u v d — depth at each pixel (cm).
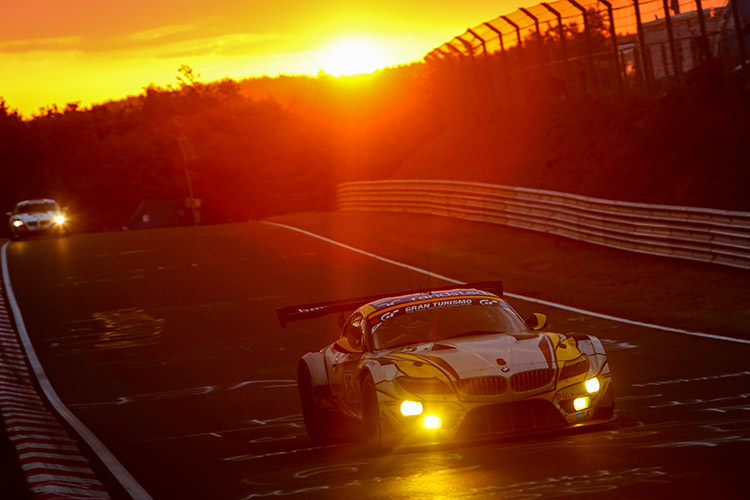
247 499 1817
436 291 2666
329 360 2652
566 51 11412
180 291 7262
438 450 2108
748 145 8012
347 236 9962
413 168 13100
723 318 4819
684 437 1978
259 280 7512
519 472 1712
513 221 9306
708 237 6550
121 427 3356
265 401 3662
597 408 2159
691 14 9756
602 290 6109
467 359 2127
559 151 10444
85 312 6712
